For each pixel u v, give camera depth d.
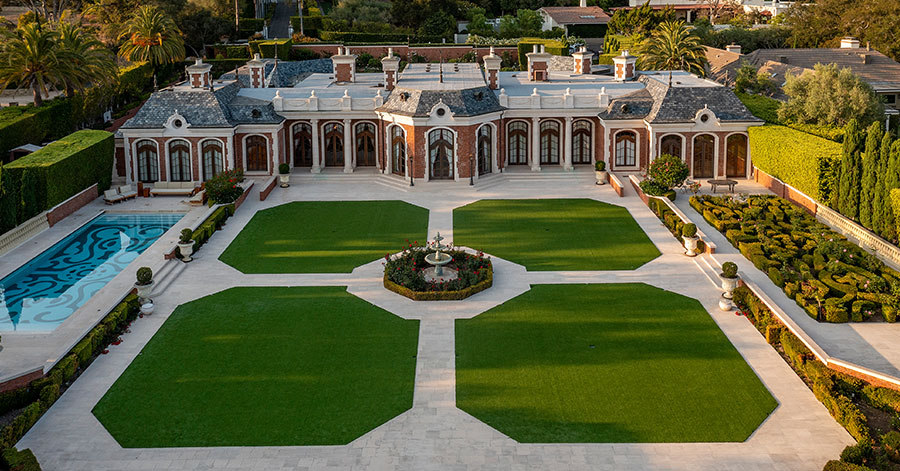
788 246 45.59
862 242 48.00
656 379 32.91
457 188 64.00
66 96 79.06
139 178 65.38
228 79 79.19
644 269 45.81
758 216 51.56
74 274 46.38
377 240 51.75
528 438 28.75
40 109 72.00
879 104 67.06
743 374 33.25
